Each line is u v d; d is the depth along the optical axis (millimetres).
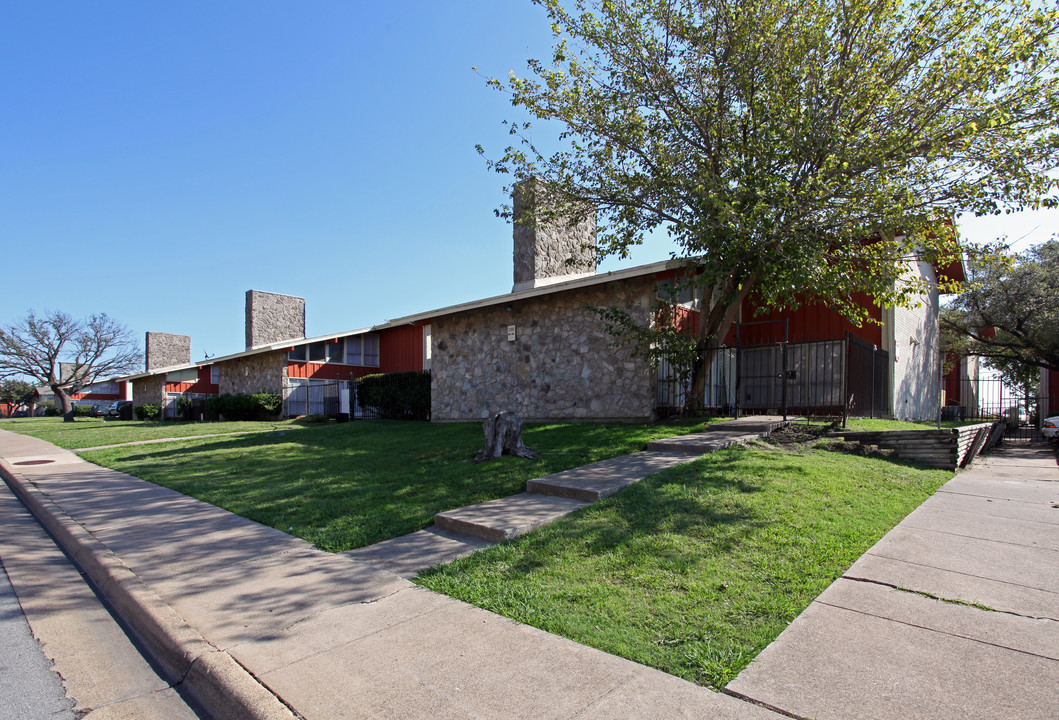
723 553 4664
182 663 3488
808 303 14086
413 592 4289
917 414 16297
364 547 5422
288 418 24531
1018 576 4305
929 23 9070
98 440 16891
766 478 6824
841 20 9672
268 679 3115
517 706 2783
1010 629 3471
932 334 18734
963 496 7105
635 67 10727
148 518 6785
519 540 5223
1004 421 16891
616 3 10391
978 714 2643
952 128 8805
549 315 13852
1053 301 20516
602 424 11812
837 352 13195
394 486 7555
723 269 9570
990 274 21531
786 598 3896
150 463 11273
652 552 4723
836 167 9133
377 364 28094
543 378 13852
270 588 4449
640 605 3836
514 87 10750
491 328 15141
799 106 9547
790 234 9141
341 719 2734
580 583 4238
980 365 26391
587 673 3070
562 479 7000
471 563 4777
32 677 3488
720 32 10289
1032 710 2660
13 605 4609
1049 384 24484
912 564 4539
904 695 2797
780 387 13875
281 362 25031
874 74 9414
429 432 12906
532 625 3668
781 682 2926
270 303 28656
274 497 7461
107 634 4109
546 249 15055
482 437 11125
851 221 9078
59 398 49281
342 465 9359
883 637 3381
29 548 6223
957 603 3834
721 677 2977
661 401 12375
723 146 10391
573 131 10984
